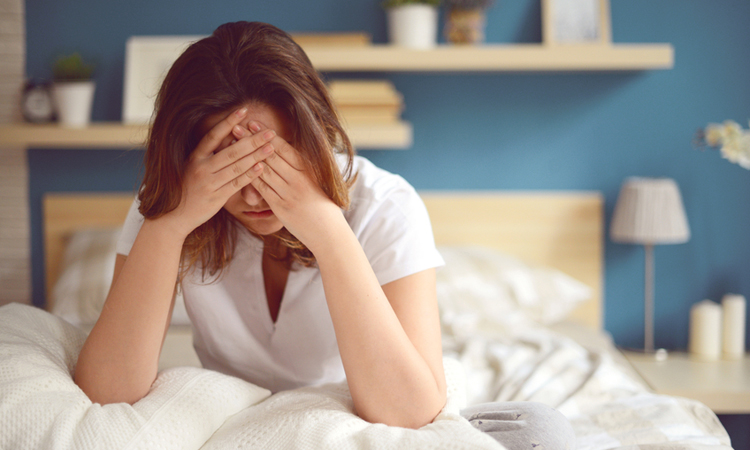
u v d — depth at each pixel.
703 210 2.59
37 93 2.46
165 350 1.59
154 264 0.77
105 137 2.38
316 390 0.86
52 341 0.87
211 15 2.59
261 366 0.97
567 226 2.61
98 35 2.59
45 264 2.64
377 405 0.75
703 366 2.26
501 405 0.87
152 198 0.75
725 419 2.42
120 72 2.61
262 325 0.93
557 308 2.23
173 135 0.72
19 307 0.91
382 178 0.92
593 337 2.14
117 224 2.62
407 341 0.76
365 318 0.74
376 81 2.55
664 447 0.98
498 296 2.19
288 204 0.74
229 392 0.82
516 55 2.33
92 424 0.69
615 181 2.61
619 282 2.64
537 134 2.60
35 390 0.72
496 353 1.67
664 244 2.61
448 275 2.21
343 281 0.75
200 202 0.74
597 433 1.15
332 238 0.75
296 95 0.71
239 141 0.71
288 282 0.89
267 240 0.88
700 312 2.38
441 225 2.62
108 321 0.78
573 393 1.39
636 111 2.58
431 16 2.39
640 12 2.54
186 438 0.72
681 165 2.59
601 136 2.59
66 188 2.63
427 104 2.60
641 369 2.23
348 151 0.79
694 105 2.56
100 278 2.14
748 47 2.53
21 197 2.63
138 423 0.71
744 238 2.59
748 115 2.55
